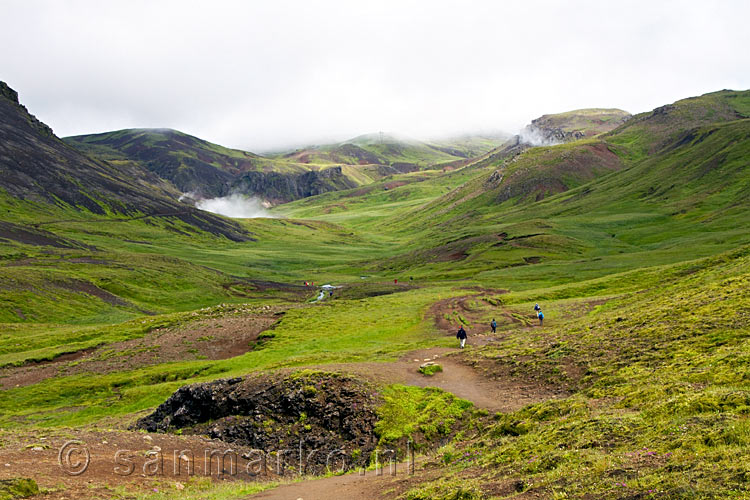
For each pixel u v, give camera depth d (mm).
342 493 20172
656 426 16797
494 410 30594
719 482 11188
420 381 38469
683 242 141375
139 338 87750
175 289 165625
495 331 62562
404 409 32812
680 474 12336
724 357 23875
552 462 16562
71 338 91375
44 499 17719
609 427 18141
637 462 14211
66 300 130125
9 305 116000
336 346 68000
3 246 180375
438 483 18047
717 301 37250
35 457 22531
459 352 48438
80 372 71188
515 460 18375
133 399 57156
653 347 32156
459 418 30844
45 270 149000
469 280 134375
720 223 160375
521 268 141125
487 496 15273
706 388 20219
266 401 35938
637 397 21891
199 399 39125
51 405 59406
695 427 15273
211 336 84562
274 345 74250
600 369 31719
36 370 73000
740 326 30094
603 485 13250
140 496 19906
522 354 41312
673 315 37812
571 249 168000
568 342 40844
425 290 119812
